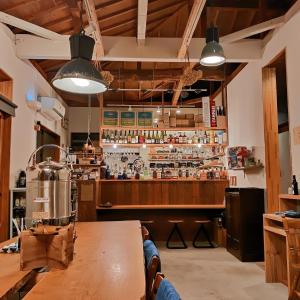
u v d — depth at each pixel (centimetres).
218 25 622
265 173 541
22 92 531
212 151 834
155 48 543
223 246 646
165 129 739
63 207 196
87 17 428
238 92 680
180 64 745
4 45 457
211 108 753
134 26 571
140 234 301
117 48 541
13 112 474
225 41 512
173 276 449
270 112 544
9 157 462
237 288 397
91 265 186
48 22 493
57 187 194
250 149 609
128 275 165
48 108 622
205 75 747
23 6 439
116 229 336
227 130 750
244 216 539
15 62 500
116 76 697
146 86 871
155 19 580
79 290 142
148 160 885
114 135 745
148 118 749
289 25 455
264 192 545
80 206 621
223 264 513
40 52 509
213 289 394
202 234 692
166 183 689
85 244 251
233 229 575
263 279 432
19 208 465
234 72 704
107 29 547
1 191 450
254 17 594
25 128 545
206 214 689
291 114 446
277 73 596
